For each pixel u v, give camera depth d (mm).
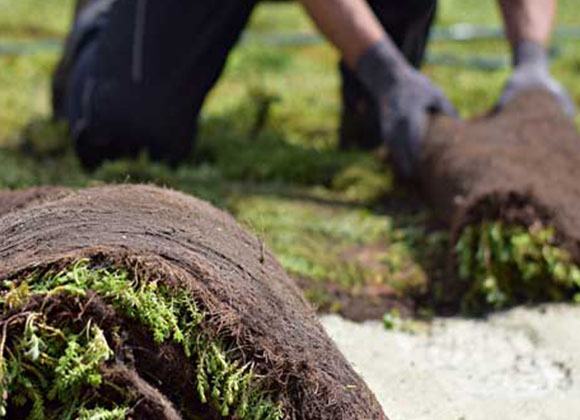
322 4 4738
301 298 2322
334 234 4496
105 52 5215
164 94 5133
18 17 9992
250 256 2252
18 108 6863
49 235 2039
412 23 5328
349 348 3270
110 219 2129
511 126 4480
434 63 8602
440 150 4473
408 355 3299
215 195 4805
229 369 1950
